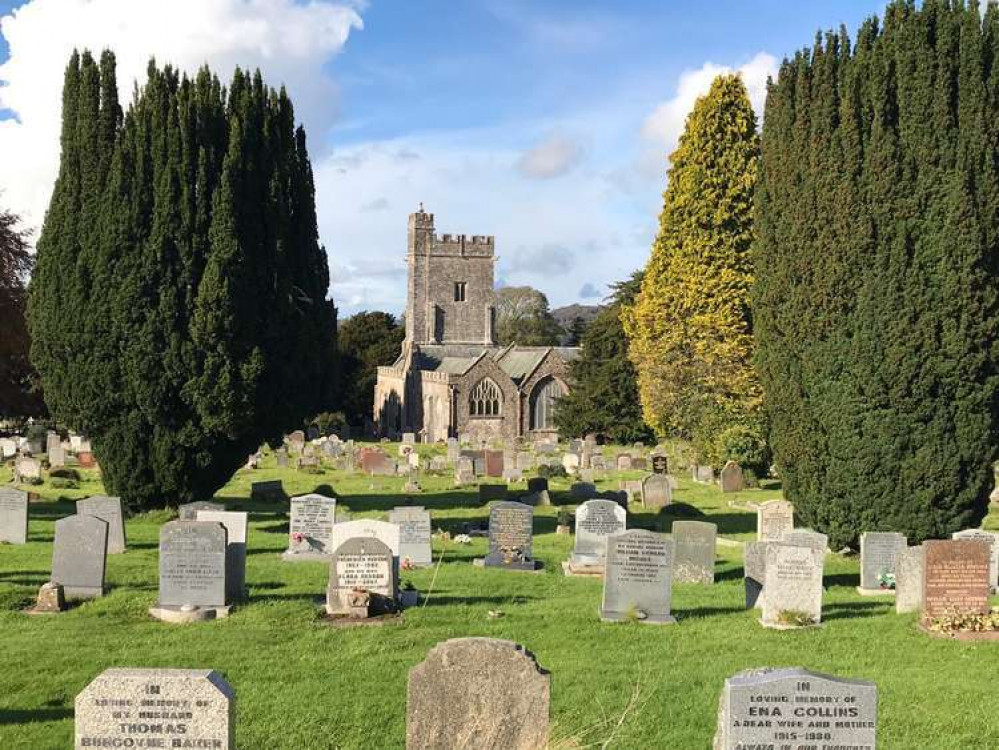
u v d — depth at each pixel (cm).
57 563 1677
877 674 1291
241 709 1122
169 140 2598
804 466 2275
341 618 1541
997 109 2127
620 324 6794
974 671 1302
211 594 1560
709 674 1274
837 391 2191
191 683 824
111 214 2570
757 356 2436
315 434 8044
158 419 2620
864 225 2161
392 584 1594
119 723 827
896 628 1526
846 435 2180
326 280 3005
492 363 7938
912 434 2142
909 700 1188
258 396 2680
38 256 2691
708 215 4141
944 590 1531
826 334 2214
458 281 9594
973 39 2122
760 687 839
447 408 7862
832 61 2283
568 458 4756
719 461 4103
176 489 2688
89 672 1259
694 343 4184
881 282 2139
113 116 2662
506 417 7969
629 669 1297
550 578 2003
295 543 2167
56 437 4628
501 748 916
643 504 3316
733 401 4106
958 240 2100
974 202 2108
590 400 6694
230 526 1975
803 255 2256
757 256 2453
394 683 1220
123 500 2686
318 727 1077
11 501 2289
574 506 3300
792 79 2377
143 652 1346
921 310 2117
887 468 2152
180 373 2586
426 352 9031
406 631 1469
